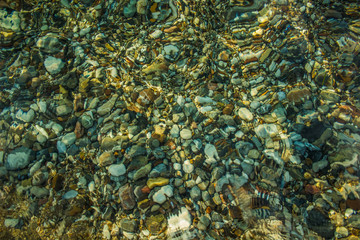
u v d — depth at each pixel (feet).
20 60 2.47
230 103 2.56
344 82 2.56
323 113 2.46
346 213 2.16
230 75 2.61
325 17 2.71
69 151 2.36
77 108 2.45
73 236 2.16
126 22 2.62
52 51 2.50
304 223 2.17
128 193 2.26
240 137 2.44
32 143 2.33
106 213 2.22
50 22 2.53
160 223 2.19
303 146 2.37
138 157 2.35
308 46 2.62
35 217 2.19
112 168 2.31
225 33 2.67
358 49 2.62
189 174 2.33
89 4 2.58
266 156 2.37
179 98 2.56
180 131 2.46
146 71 2.58
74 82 2.49
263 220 2.19
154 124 2.48
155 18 2.63
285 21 2.64
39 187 2.25
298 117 2.46
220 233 2.17
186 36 2.64
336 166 2.29
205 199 2.26
